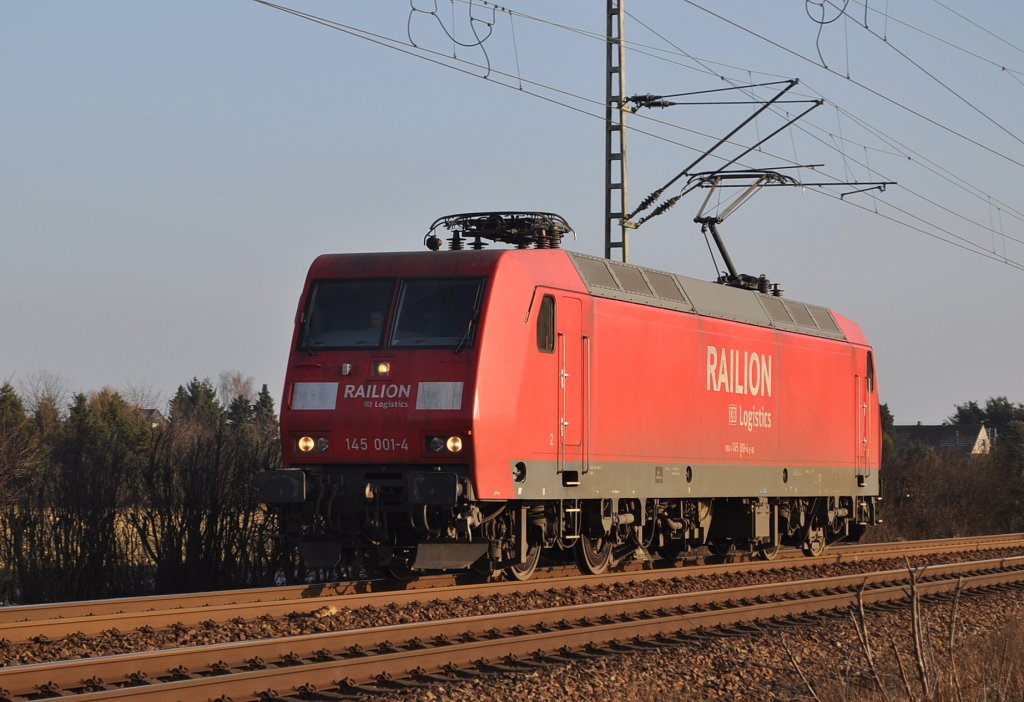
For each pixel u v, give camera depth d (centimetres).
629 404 1736
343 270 1551
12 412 2644
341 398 1491
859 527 2550
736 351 2031
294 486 1468
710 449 1942
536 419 1535
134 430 3309
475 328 1465
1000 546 2800
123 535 1883
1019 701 1039
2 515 1827
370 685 1009
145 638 1125
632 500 1775
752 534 2075
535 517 1590
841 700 1030
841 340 2425
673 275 1933
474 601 1418
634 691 1034
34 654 1045
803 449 2242
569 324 1611
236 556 1891
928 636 1294
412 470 1473
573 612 1322
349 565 1543
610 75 2497
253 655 1034
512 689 1012
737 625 1382
